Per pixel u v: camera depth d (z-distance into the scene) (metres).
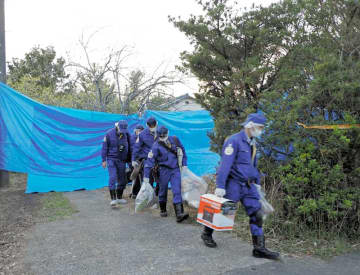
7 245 4.06
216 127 5.60
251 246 4.02
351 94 4.08
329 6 4.55
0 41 8.52
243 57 5.85
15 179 9.23
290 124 4.37
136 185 7.03
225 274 3.19
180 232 4.61
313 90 4.13
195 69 5.89
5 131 7.49
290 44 5.31
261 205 3.68
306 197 4.35
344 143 3.88
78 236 4.43
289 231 4.29
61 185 7.95
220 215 3.63
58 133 7.95
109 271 3.28
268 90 5.45
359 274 3.20
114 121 8.65
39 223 5.09
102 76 12.15
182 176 5.43
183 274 3.19
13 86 13.95
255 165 3.84
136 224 5.04
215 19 5.69
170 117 8.85
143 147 6.57
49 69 13.77
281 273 3.21
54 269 3.33
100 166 8.48
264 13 5.46
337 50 4.52
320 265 3.43
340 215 4.15
